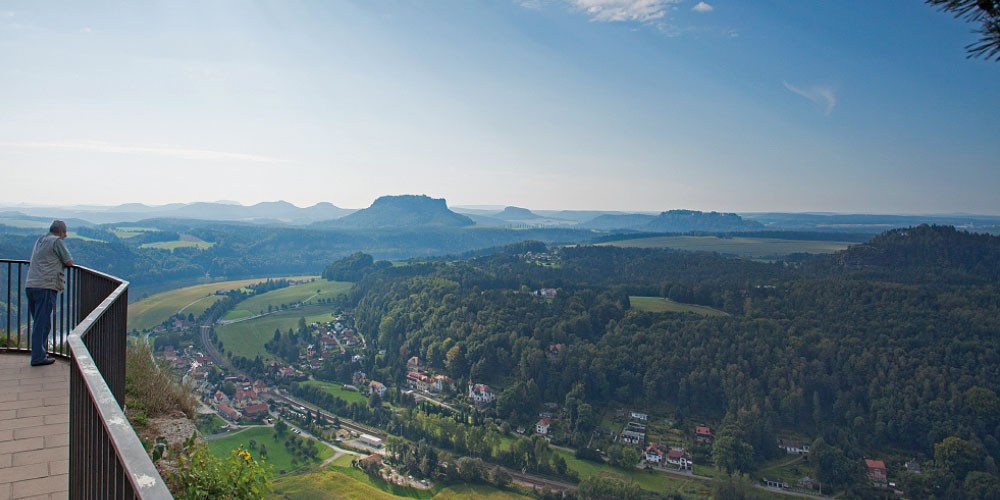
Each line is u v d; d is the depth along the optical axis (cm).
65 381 648
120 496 221
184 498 505
